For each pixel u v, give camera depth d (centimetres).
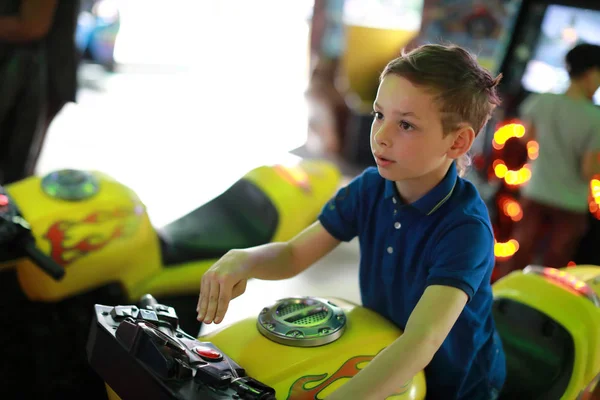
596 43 208
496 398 105
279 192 164
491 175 228
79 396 141
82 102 488
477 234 85
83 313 136
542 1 215
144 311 85
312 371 82
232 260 91
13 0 213
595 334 116
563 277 125
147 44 728
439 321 78
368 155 396
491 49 333
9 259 114
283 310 94
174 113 490
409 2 416
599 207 208
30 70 222
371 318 95
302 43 818
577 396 113
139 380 73
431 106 78
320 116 411
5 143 233
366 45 389
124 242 135
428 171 83
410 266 91
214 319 86
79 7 231
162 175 347
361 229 100
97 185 136
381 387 73
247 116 503
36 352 134
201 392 71
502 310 124
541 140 214
